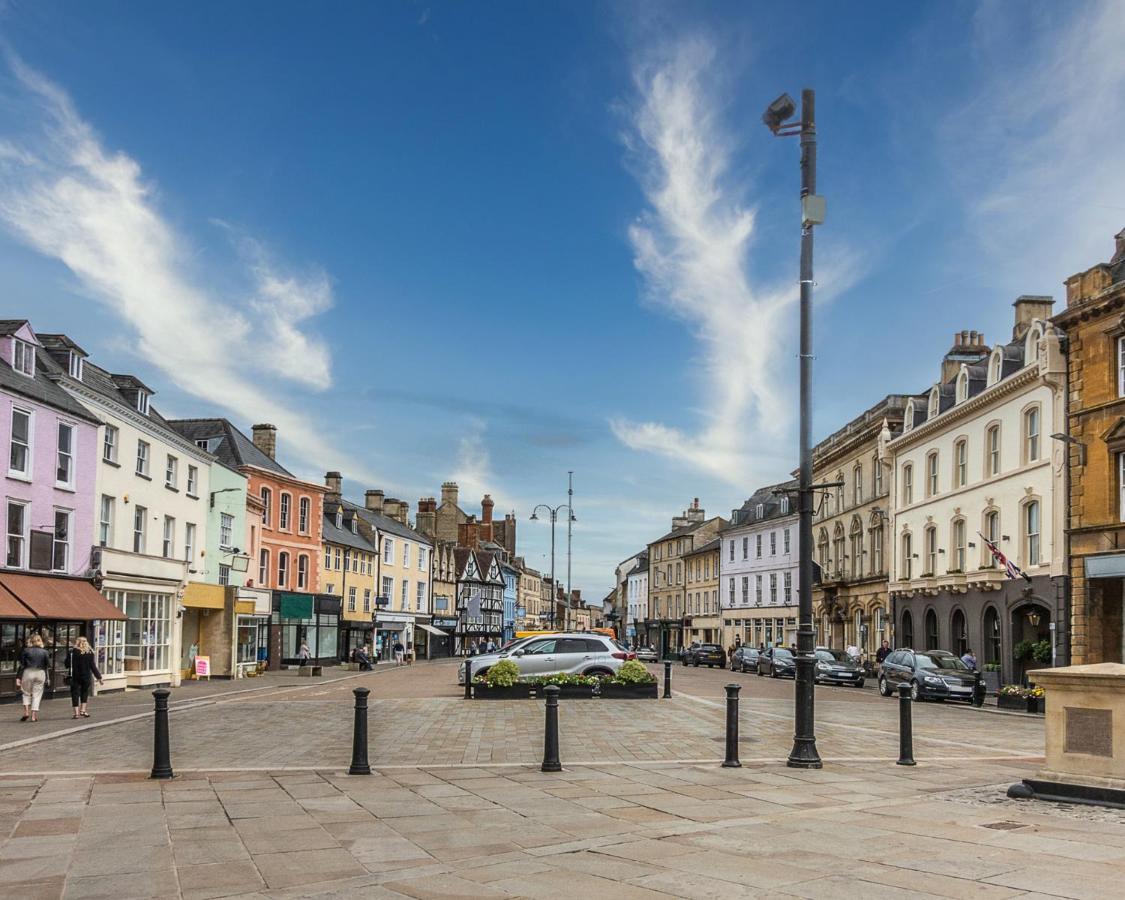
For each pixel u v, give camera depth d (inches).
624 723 732.7
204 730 693.3
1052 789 381.4
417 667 2182.6
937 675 1139.3
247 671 1644.9
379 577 2591.0
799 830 323.0
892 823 334.3
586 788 420.5
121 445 1232.8
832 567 2237.9
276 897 247.1
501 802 385.7
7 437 991.6
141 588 1259.8
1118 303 1140.5
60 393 1104.8
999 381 1401.3
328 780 444.8
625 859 283.9
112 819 351.6
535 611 5187.0
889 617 1840.6
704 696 1092.5
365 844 309.9
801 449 504.1
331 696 1090.1
